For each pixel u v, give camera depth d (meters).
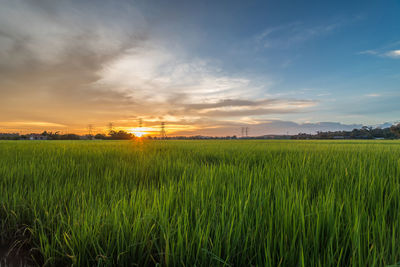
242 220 1.65
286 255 1.35
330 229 1.58
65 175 3.87
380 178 2.88
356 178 2.97
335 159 5.28
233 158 6.24
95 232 1.68
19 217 2.18
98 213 1.88
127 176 3.92
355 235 1.41
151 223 1.80
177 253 1.42
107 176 3.83
